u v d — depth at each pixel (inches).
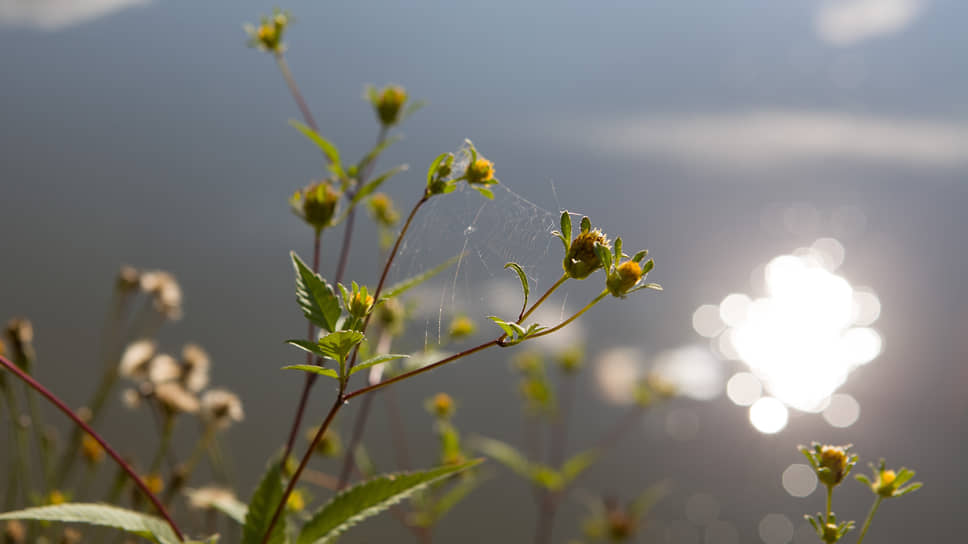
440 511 32.0
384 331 26.7
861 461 65.1
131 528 20.4
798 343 80.8
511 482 53.0
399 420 54.8
